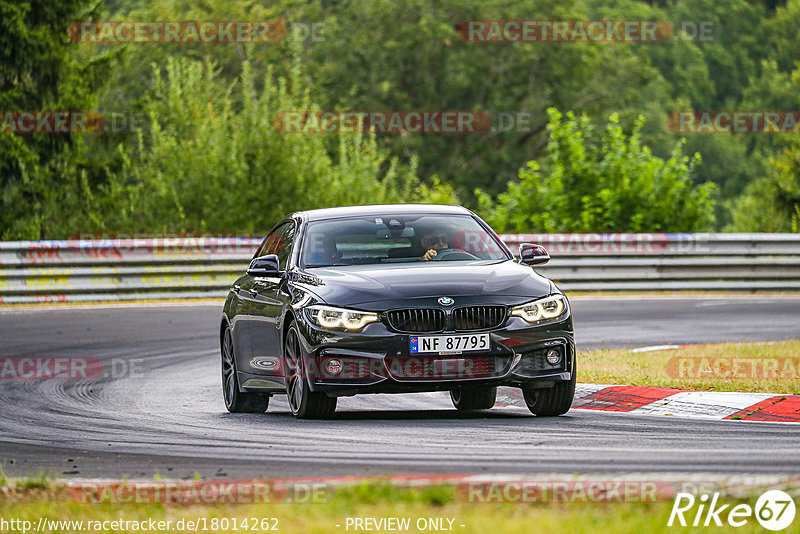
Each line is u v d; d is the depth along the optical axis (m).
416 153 185.75
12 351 44.94
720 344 41.62
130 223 94.94
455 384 26.28
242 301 31.86
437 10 192.75
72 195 109.94
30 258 61.16
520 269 28.47
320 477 20.34
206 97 106.12
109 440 25.92
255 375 30.47
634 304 60.62
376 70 190.75
